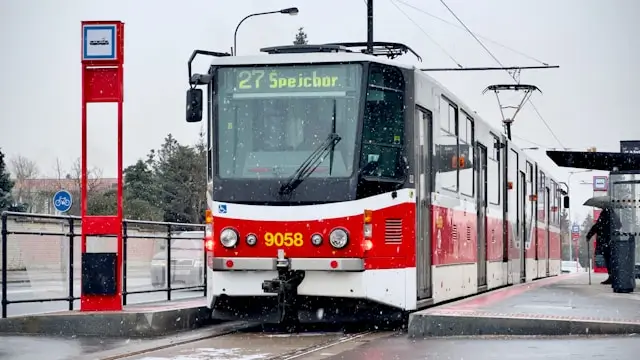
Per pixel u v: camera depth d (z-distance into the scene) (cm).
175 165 7869
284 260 1495
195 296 2275
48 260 2130
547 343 1289
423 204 1680
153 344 1424
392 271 1538
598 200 2519
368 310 1530
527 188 3219
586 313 1500
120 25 1641
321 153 1518
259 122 1546
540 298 1892
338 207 1495
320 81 1541
